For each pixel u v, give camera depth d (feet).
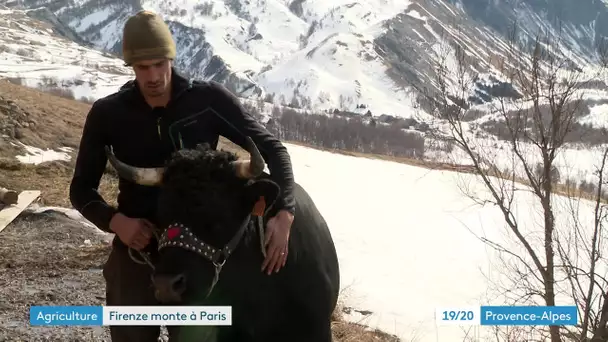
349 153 117.50
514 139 25.02
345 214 71.77
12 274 25.68
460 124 26.66
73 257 28.07
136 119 12.29
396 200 79.41
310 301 13.06
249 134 12.50
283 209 11.96
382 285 47.34
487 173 28.27
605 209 23.76
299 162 98.84
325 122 248.32
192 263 10.56
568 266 22.71
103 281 25.62
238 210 11.18
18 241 29.94
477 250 59.26
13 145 48.32
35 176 43.19
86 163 12.34
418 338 32.65
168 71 11.84
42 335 20.25
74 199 12.12
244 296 12.11
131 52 11.36
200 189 10.77
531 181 24.29
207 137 12.52
